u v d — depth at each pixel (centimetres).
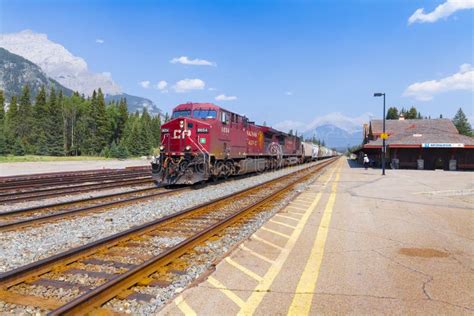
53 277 600
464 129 13675
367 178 2798
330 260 675
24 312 477
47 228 967
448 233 901
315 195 1686
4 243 816
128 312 474
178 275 614
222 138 2200
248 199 1555
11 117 10250
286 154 4378
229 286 543
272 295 510
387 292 522
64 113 10031
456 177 2916
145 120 12306
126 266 662
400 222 1041
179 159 1959
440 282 563
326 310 463
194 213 1177
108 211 1219
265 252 727
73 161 6078
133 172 3288
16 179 2362
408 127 5909
